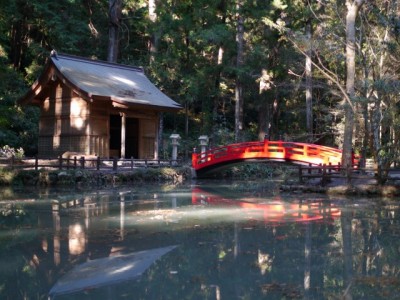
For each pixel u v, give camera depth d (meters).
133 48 39.19
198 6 30.06
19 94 29.69
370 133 17.80
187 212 12.69
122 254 7.89
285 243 8.74
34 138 28.36
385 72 17.66
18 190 17.56
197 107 41.31
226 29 29.45
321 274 6.71
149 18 32.38
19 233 9.58
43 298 5.75
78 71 23.73
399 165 19.86
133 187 19.64
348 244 8.66
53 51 23.62
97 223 10.81
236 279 6.48
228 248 8.33
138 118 25.03
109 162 23.22
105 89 22.84
